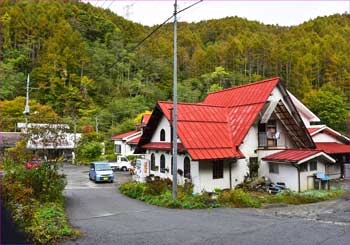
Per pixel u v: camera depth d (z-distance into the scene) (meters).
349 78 58.88
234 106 20.02
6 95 49.84
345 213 11.33
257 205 12.90
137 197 15.05
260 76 73.06
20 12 69.56
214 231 8.42
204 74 73.31
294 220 9.90
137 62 74.25
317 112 43.12
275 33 109.75
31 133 13.13
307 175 17.36
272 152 18.69
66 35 65.75
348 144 25.33
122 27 83.88
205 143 16.61
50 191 12.05
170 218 10.19
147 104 58.75
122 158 33.25
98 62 66.56
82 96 55.84
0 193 9.30
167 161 18.81
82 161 37.84
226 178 17.22
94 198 15.20
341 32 91.44
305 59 65.25
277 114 19.17
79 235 7.92
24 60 61.28
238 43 83.94
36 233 7.39
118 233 8.19
